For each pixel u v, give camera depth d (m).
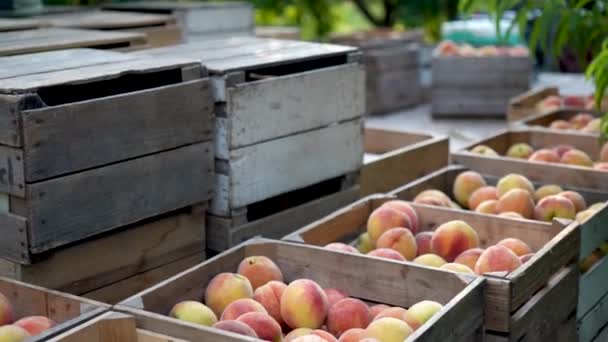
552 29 6.81
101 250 2.44
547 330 2.46
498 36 4.00
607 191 3.24
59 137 2.22
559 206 2.96
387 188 3.46
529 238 2.68
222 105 2.67
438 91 6.20
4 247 2.26
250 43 3.23
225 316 2.15
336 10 10.38
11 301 2.14
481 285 2.18
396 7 8.98
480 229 2.75
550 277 2.46
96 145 2.31
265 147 2.80
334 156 3.07
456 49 6.34
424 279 2.25
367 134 4.09
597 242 2.82
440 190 3.32
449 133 5.67
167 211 2.55
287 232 2.97
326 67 3.18
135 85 2.66
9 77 2.32
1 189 2.22
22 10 3.86
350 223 2.80
